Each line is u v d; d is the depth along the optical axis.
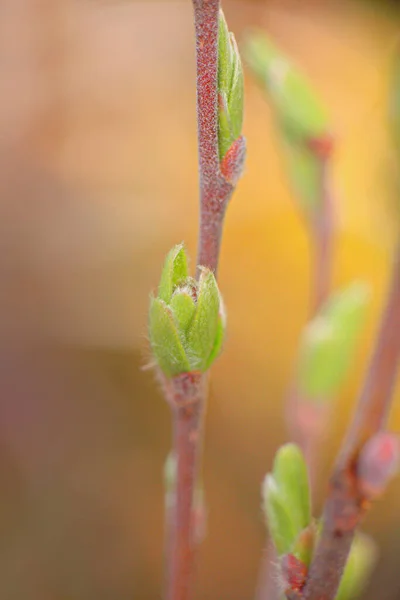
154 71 0.51
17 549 0.38
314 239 0.21
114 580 0.38
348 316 0.21
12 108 0.49
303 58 0.52
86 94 0.50
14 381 0.43
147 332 0.16
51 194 0.48
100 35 0.51
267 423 0.42
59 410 0.42
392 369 0.17
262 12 0.52
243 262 0.45
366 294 0.21
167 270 0.16
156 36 0.52
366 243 0.43
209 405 0.42
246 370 0.43
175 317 0.16
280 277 0.45
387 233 0.21
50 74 0.49
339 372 0.21
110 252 0.46
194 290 0.16
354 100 0.51
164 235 0.47
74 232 0.47
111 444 0.42
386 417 0.17
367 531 0.38
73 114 0.50
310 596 0.17
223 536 0.39
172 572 0.17
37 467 0.41
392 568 0.37
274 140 0.21
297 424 0.21
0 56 0.49
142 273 0.45
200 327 0.16
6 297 0.45
